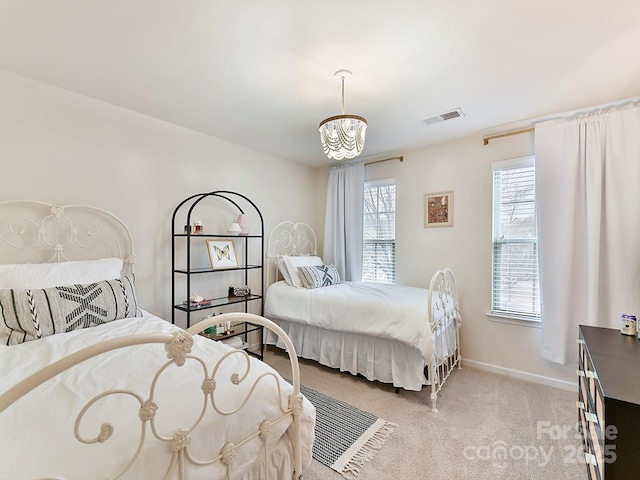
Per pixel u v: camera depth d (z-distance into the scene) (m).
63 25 1.49
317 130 2.88
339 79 1.98
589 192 2.34
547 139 2.53
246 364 1.27
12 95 1.95
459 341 3.05
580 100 2.25
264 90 2.13
